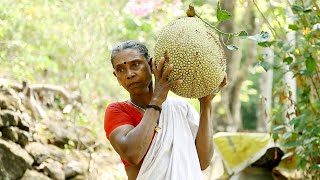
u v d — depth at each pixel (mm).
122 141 2814
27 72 7004
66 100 7285
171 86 2793
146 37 8609
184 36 2746
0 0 7078
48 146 6199
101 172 6355
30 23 7566
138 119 2982
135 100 3027
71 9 7797
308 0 4227
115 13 8047
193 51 2717
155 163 2855
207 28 2869
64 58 7992
